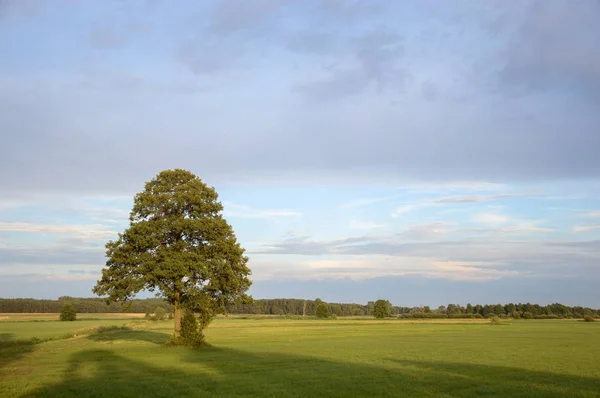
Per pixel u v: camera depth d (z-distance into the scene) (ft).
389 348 170.91
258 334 269.64
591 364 120.67
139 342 186.60
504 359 132.57
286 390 79.66
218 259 157.69
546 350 162.71
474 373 102.94
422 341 211.20
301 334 269.85
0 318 525.75
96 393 74.79
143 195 158.10
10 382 85.46
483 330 323.37
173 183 162.81
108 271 154.20
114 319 513.04
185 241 158.40
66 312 458.50
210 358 130.00
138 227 152.87
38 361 122.42
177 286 149.18
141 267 149.28
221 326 386.32
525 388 83.61
